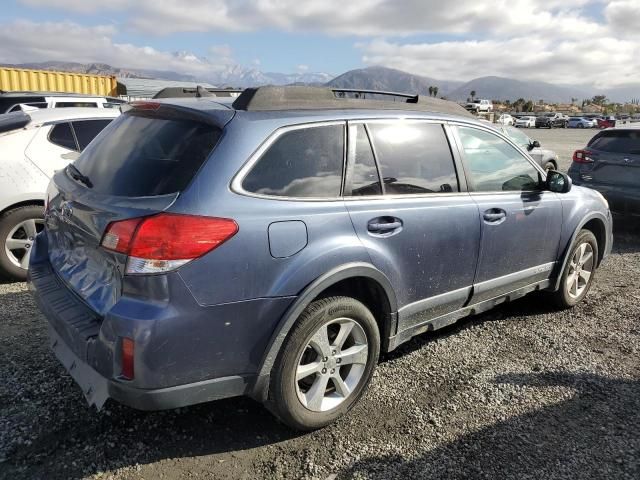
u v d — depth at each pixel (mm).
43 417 3027
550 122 64438
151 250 2371
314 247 2805
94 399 2494
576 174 8453
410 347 4137
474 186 3803
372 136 3229
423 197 3418
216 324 2514
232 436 2977
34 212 5191
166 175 2592
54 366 3576
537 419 3205
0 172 5043
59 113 5609
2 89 17125
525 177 4293
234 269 2527
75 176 3092
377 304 3273
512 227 4008
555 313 4910
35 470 2615
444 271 3537
